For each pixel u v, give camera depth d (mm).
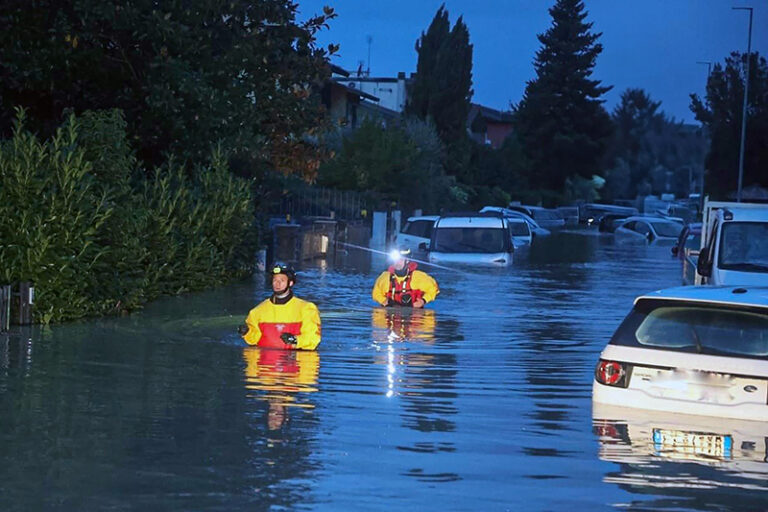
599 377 8609
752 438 7867
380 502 6293
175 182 21938
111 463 7023
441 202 63312
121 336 13594
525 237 42531
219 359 11750
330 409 8961
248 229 24031
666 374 8375
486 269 26969
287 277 12750
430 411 8969
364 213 46438
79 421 8273
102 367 11000
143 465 6980
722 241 15688
